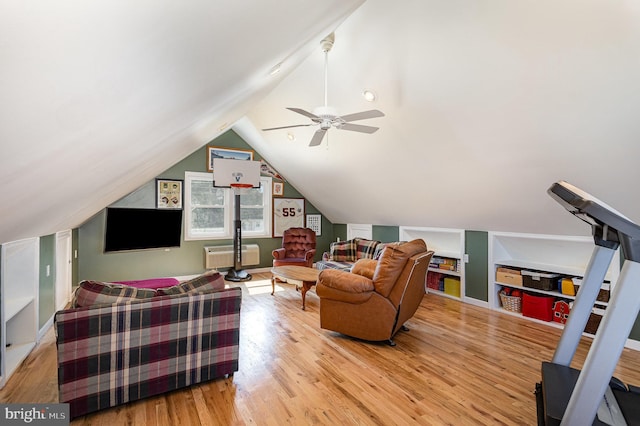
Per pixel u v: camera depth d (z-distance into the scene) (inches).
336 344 117.1
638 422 52.3
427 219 190.7
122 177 101.0
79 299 74.3
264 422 72.7
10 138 27.6
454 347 115.3
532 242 160.6
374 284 115.6
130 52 26.1
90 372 72.3
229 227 239.1
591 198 55.0
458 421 73.7
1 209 50.1
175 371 82.4
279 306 164.2
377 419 74.2
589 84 81.4
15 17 14.6
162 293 82.0
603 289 125.5
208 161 230.1
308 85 145.3
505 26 81.6
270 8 38.9
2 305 85.6
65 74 22.9
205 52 39.6
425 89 111.7
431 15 89.7
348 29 107.6
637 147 87.7
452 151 129.5
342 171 197.0
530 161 112.5
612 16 67.4
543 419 59.4
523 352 111.3
